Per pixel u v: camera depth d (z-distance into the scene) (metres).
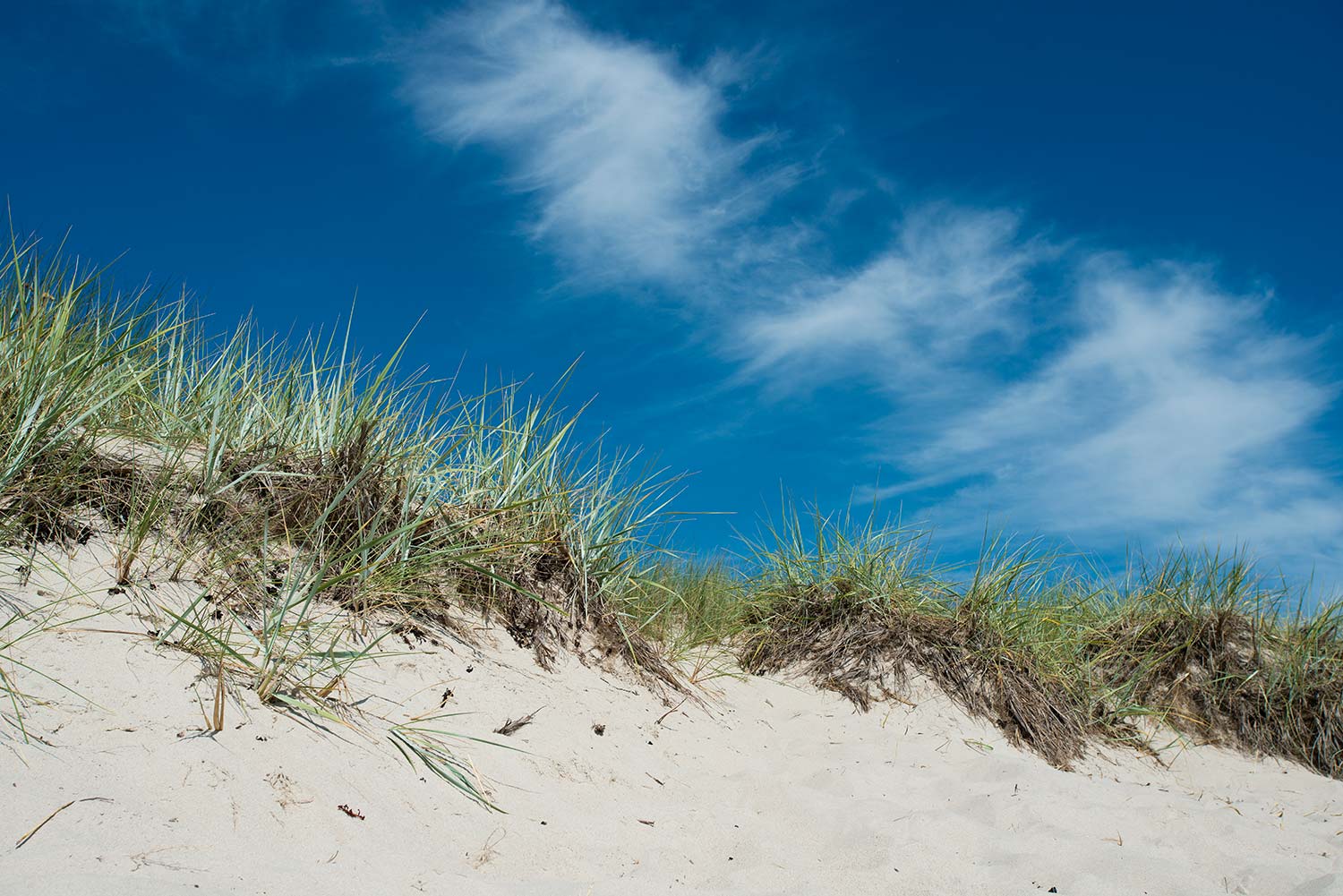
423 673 3.86
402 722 3.46
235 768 2.66
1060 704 6.02
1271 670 6.83
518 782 3.46
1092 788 4.75
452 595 4.52
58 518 3.40
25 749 2.38
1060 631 6.73
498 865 2.82
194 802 2.44
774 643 6.45
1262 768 6.25
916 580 6.53
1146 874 3.49
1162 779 5.73
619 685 4.85
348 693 3.44
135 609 3.20
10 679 2.62
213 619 3.38
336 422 4.69
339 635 3.75
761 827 3.74
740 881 3.11
